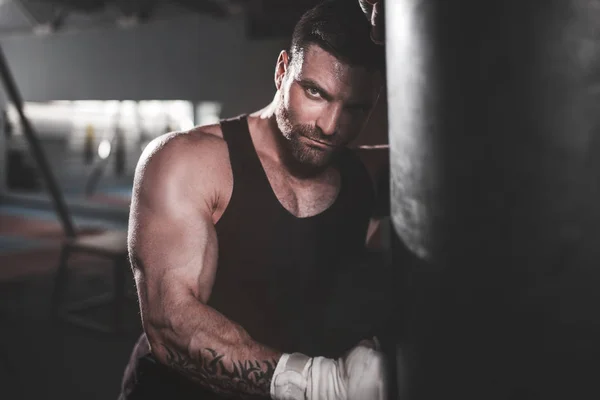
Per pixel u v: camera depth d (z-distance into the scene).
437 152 0.39
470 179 0.37
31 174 7.77
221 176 0.75
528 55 0.34
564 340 0.36
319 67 0.66
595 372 0.36
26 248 4.81
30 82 7.17
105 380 2.36
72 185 8.30
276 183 0.78
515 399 0.38
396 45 0.43
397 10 0.42
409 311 0.44
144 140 8.03
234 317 0.78
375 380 0.54
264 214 0.77
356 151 0.91
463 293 0.39
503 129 0.35
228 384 0.63
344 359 0.59
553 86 0.34
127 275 3.11
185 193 0.70
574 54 0.34
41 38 7.00
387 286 0.56
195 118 7.16
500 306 0.37
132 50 6.44
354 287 0.83
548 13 0.34
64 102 7.14
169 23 6.18
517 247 0.36
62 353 2.64
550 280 0.36
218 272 0.77
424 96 0.40
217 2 5.84
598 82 0.34
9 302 3.32
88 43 6.69
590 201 0.35
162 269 0.68
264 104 5.80
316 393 0.58
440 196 0.39
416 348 0.44
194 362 0.63
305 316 0.82
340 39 0.65
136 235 0.70
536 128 0.35
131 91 6.52
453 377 0.40
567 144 0.35
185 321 0.64
